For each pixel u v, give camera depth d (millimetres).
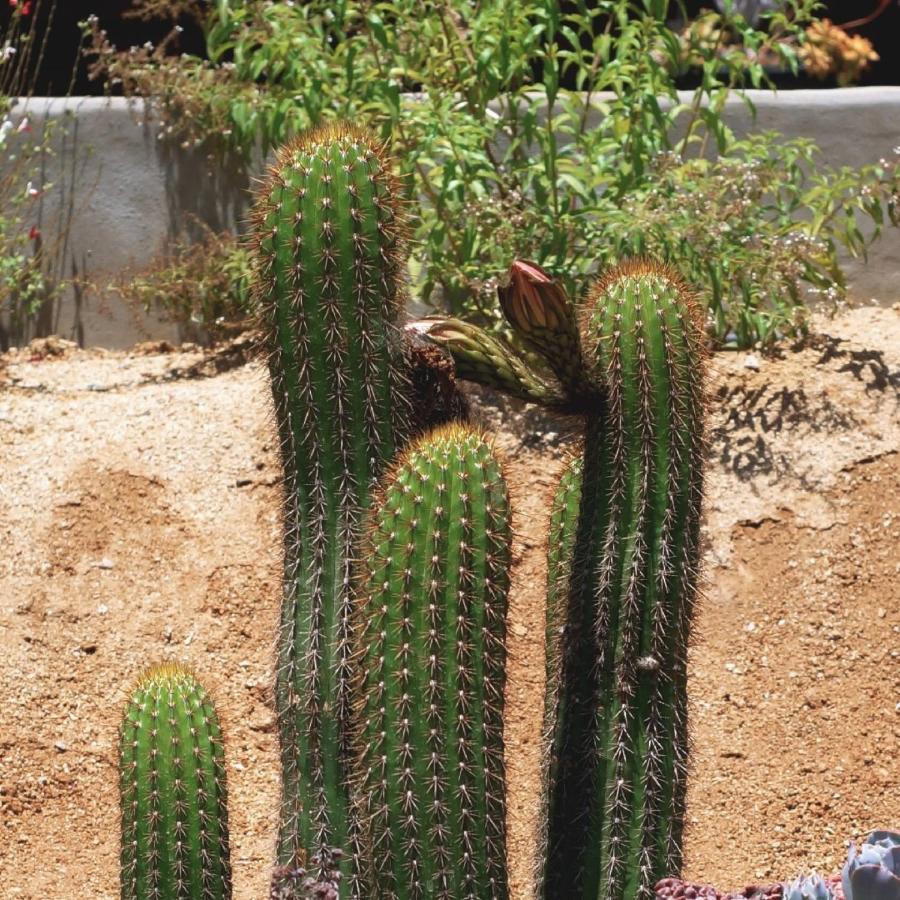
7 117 9562
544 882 4504
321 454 4426
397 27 8773
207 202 9594
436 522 3977
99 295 9641
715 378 8586
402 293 4488
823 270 9570
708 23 9625
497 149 9203
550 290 4074
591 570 4398
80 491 8086
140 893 4578
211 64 9992
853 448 8188
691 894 4008
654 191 8359
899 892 3588
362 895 4344
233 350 9383
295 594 4508
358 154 4379
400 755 4031
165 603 7621
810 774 6832
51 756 6926
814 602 7555
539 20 9500
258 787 6855
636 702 4402
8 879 6352
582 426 4543
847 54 11805
